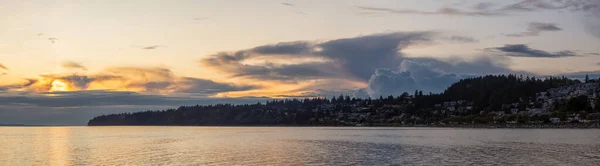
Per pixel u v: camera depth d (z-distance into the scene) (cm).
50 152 12156
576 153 10912
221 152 11962
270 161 9669
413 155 10700
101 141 18238
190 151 12388
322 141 17200
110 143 16612
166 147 14138
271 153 11562
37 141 18375
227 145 15088
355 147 13525
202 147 14088
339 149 12756
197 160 9894
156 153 11694
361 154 11050
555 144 14138
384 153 11288
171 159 10094
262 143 16162
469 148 12775
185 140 18912
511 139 17462
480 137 19475
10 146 14888
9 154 11562
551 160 9494
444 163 9094
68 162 9631
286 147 13812
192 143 16450
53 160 10025
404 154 10962
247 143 16238
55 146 14812
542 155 10506
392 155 10725
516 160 9531
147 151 12400
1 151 12631
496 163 9081
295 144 15350
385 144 14862
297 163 9300
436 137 19912
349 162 9381
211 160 9875
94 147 14212
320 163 9262
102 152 12069
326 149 12794
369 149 12650
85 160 9956
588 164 8819
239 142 17012
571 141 15700
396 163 9131
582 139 16962
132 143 16538
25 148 13862
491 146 13525
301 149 12875
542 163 9031
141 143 16525
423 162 9275
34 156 10962
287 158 10225
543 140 16488
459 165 8769
